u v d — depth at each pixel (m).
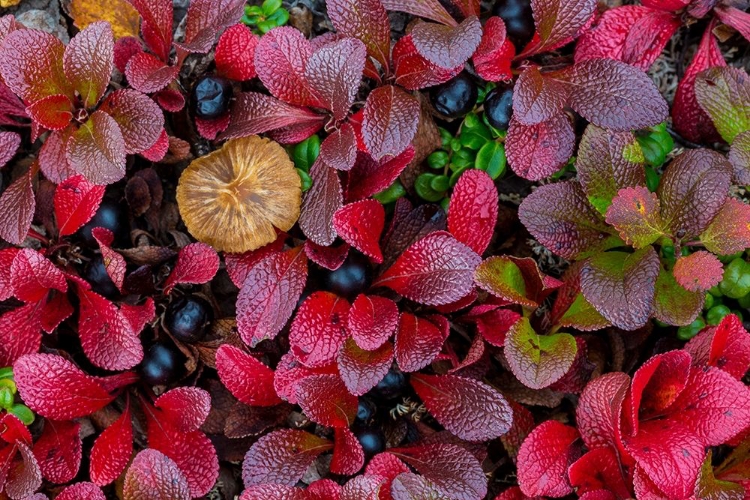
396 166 0.39
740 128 0.39
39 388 0.38
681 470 0.37
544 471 0.38
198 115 0.39
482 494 0.38
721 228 0.38
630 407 0.38
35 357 0.38
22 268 0.38
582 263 0.39
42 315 0.39
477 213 0.39
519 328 0.38
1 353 0.39
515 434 0.39
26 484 0.38
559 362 0.38
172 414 0.39
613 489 0.38
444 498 0.38
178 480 0.38
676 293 0.39
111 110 0.39
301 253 0.39
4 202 0.39
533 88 0.39
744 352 0.38
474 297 0.39
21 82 0.38
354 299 0.39
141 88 0.38
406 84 0.39
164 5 0.39
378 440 0.39
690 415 0.38
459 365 0.39
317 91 0.39
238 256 0.39
